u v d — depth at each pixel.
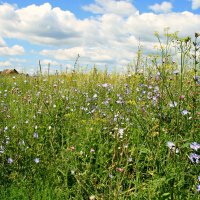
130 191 1.03
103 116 1.62
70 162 1.24
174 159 1.03
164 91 1.46
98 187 1.07
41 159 1.31
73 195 1.12
